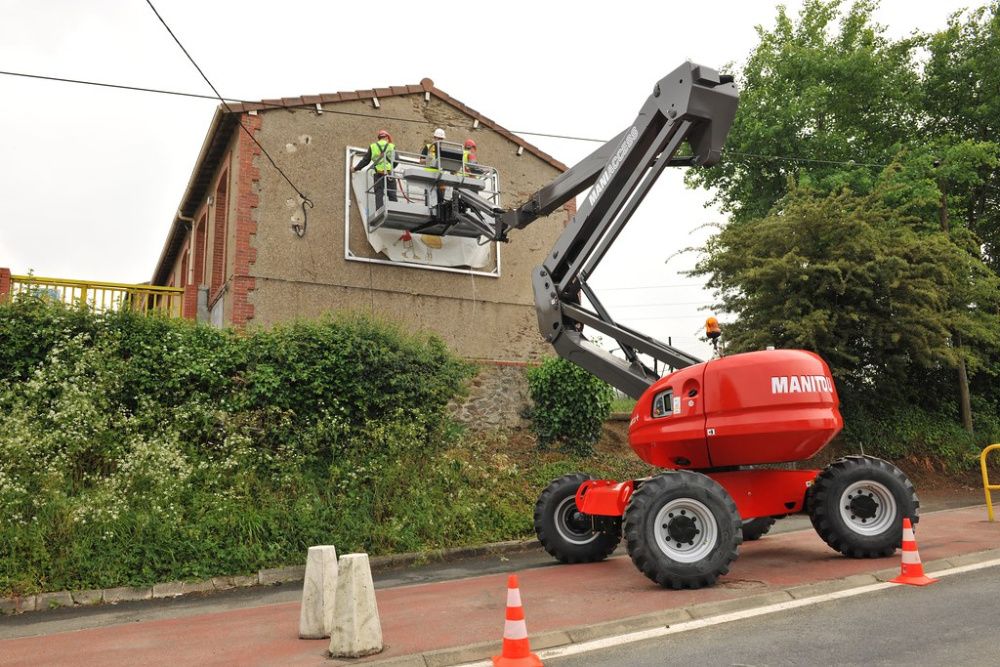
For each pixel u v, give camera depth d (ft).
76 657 18.57
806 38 79.25
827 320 48.29
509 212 35.70
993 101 70.28
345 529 32.63
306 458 35.19
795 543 30.55
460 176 50.31
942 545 27.20
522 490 39.93
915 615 17.79
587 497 27.84
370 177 53.93
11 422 30.37
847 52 73.87
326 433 35.94
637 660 15.57
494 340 56.59
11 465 28.99
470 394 47.14
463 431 43.01
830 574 22.81
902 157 65.46
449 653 16.26
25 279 37.37
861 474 25.14
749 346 50.03
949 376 63.62
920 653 14.92
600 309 29.07
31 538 27.12
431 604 22.77
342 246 52.60
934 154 64.08
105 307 36.11
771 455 24.26
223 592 27.81
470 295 56.34
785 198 57.26
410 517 34.09
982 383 65.67
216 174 59.52
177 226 73.05
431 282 55.21
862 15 77.56
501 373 48.32
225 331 37.78
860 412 56.29
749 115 73.36
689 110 25.85
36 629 22.79
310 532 31.50
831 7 79.20
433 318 54.80
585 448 46.75
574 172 32.01
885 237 51.13
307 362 37.04
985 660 14.29
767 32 80.48
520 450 45.75
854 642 15.90
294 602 25.27
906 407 60.18
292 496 33.53
